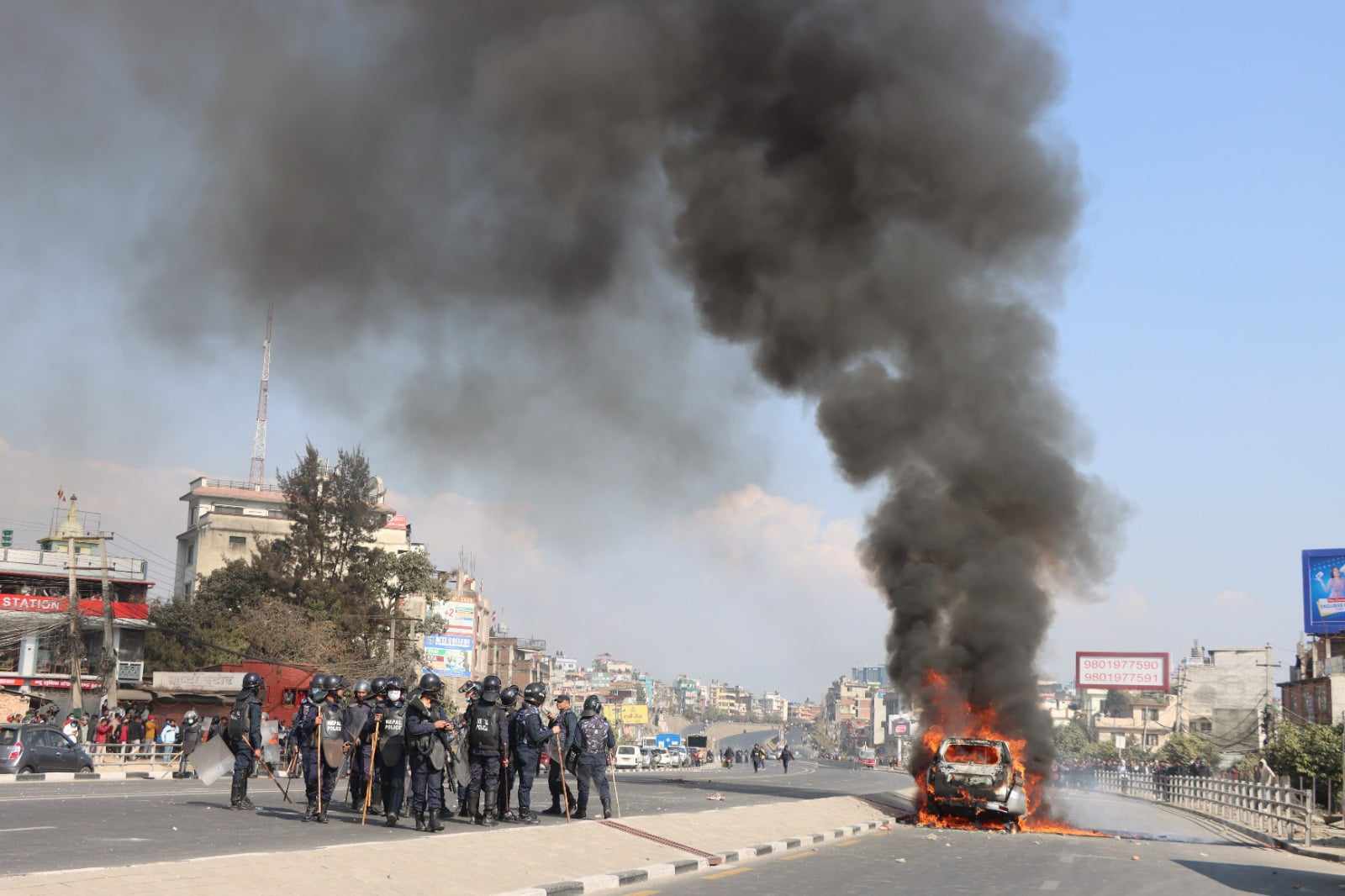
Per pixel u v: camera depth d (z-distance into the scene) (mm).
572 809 24453
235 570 83688
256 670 59188
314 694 21109
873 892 15562
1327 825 34625
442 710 19422
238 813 21453
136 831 17344
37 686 67562
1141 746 135750
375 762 20828
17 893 10078
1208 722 110250
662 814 22875
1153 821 39812
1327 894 17625
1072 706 160000
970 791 30484
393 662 72812
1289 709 85062
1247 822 35562
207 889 11305
